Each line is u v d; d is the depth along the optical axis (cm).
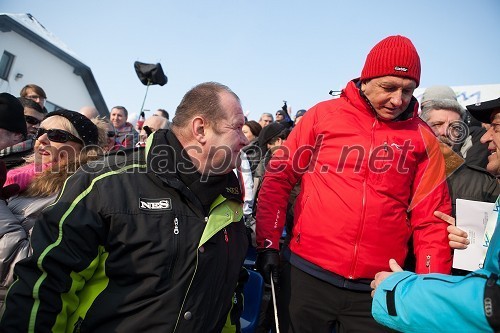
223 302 151
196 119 143
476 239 204
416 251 188
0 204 171
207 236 139
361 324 180
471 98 601
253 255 331
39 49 1809
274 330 212
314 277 185
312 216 188
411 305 110
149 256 133
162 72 576
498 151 184
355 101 191
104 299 133
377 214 178
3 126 203
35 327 119
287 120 620
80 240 128
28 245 165
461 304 99
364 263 177
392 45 173
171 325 131
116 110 584
